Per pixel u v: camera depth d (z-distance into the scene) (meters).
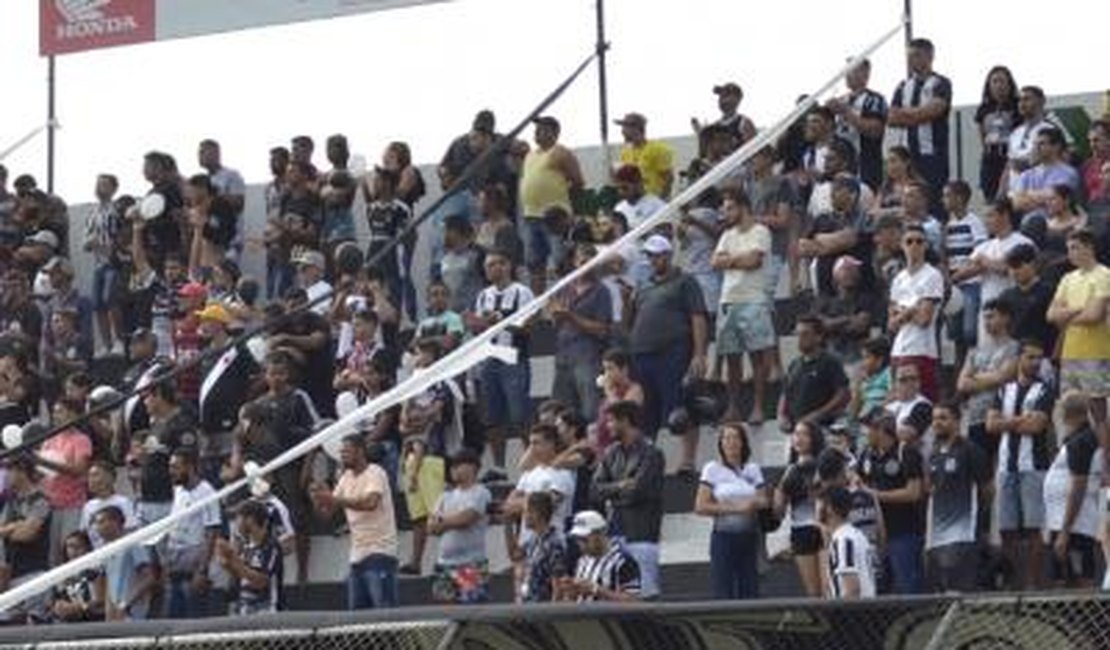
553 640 31.88
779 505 57.41
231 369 69.06
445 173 74.75
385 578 61.75
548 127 73.31
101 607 62.88
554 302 66.75
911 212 64.44
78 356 78.31
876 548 55.78
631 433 58.75
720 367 66.94
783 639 32.34
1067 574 55.50
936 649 31.61
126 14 87.69
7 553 66.19
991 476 57.78
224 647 31.97
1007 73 70.69
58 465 67.50
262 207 84.06
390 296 73.44
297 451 39.50
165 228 78.69
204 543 63.41
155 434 66.88
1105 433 57.81
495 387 67.00
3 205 82.75
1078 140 74.12
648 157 73.62
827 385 60.94
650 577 58.12
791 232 70.19
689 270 68.75
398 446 66.31
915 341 60.19
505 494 65.75
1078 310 57.88
